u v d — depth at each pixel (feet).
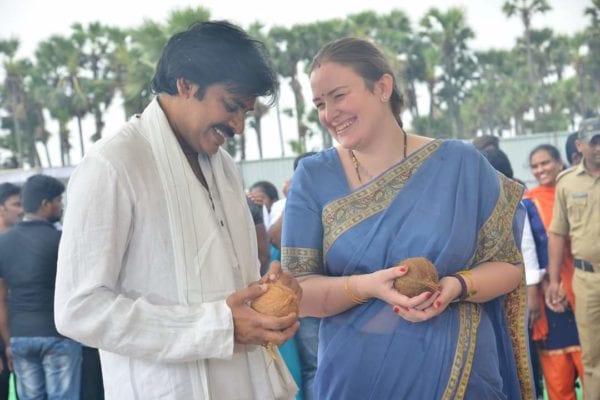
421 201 8.86
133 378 7.16
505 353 9.46
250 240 8.05
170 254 7.16
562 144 83.66
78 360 17.85
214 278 7.25
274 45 158.40
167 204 7.20
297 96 159.84
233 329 6.92
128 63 144.46
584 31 189.06
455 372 8.73
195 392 7.12
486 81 199.93
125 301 6.88
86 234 6.84
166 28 94.58
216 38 7.14
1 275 17.54
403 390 8.78
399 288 8.30
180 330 6.89
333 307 8.88
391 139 9.13
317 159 9.46
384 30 167.02
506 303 9.56
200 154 7.82
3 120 172.76
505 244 9.21
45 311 17.51
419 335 8.77
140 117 7.54
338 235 8.98
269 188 24.84
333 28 158.61
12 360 18.58
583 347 16.80
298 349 17.06
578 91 192.75
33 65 167.53
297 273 9.15
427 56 170.60
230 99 7.19
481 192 9.14
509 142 85.05
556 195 17.46
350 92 8.78
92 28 164.14
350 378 8.95
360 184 9.16
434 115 174.81
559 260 17.48
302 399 16.99
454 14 171.63
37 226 17.52
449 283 8.53
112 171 6.97
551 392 17.78
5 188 22.34
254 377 7.64
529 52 188.14
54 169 54.34
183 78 7.20
